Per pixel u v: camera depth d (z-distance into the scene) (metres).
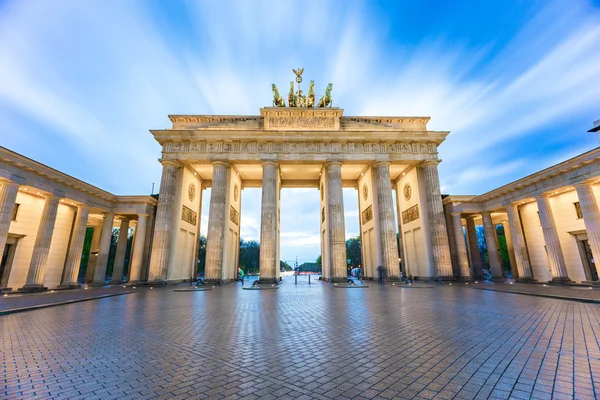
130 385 6.05
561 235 36.84
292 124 44.78
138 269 43.81
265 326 11.73
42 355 8.16
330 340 9.45
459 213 45.72
